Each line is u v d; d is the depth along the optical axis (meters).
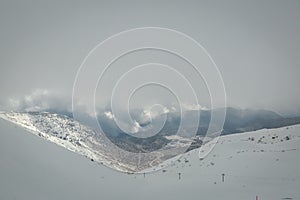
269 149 69.75
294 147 68.50
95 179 63.12
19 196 44.69
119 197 53.41
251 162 64.00
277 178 55.41
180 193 52.91
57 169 61.38
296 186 51.44
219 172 62.16
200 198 49.25
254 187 52.31
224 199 47.75
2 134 65.50
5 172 50.12
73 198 49.34
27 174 52.81
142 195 53.94
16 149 61.03
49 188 50.94
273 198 46.75
